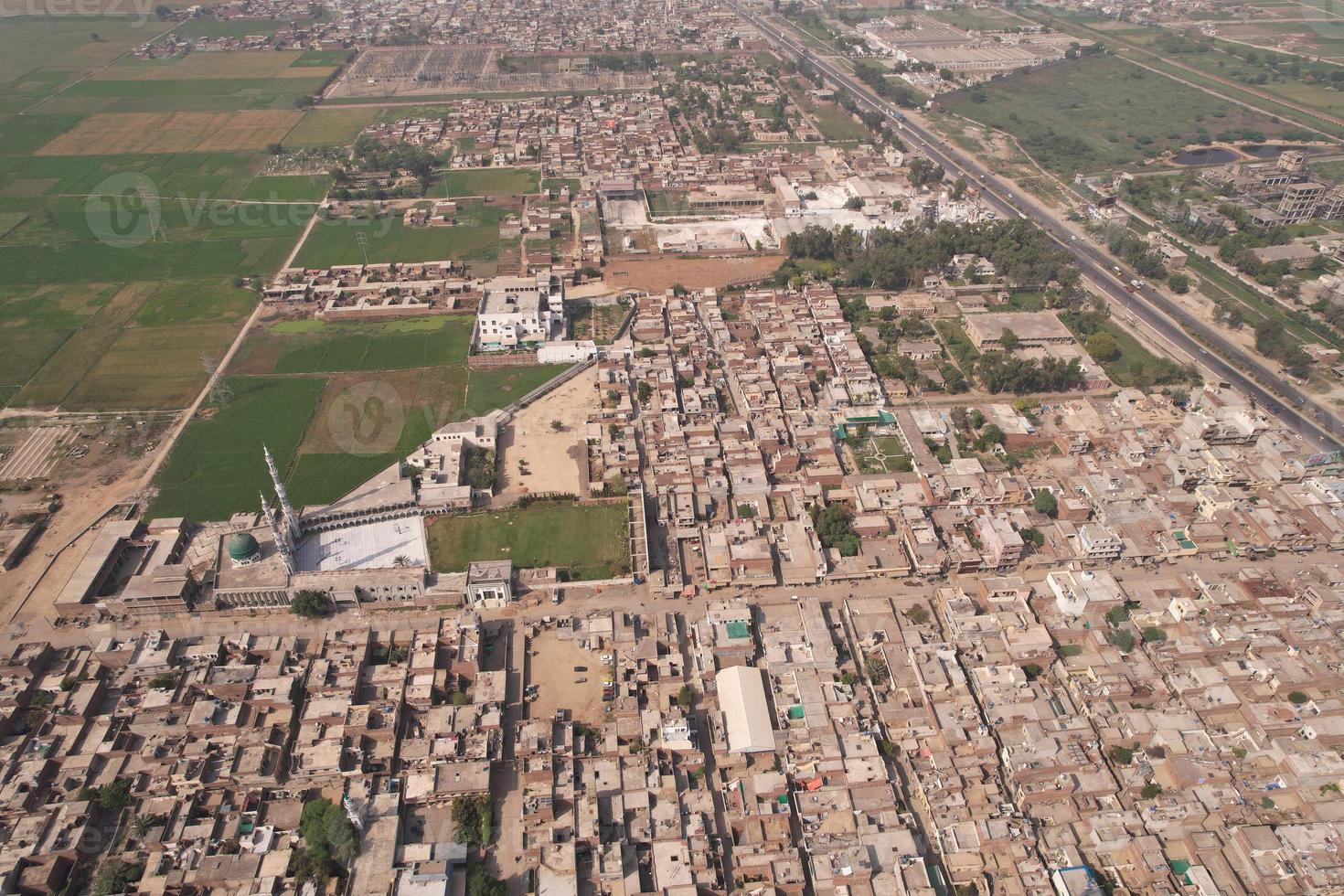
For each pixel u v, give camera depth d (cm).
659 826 17950
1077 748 18975
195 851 17450
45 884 16838
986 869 17138
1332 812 18025
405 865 17125
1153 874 16862
